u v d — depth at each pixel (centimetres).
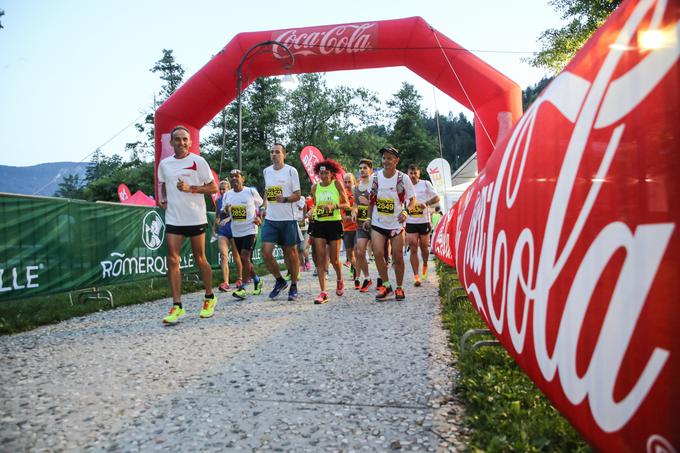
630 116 98
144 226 693
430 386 251
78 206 550
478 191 289
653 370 84
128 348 348
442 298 551
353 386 254
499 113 1004
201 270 481
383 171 572
